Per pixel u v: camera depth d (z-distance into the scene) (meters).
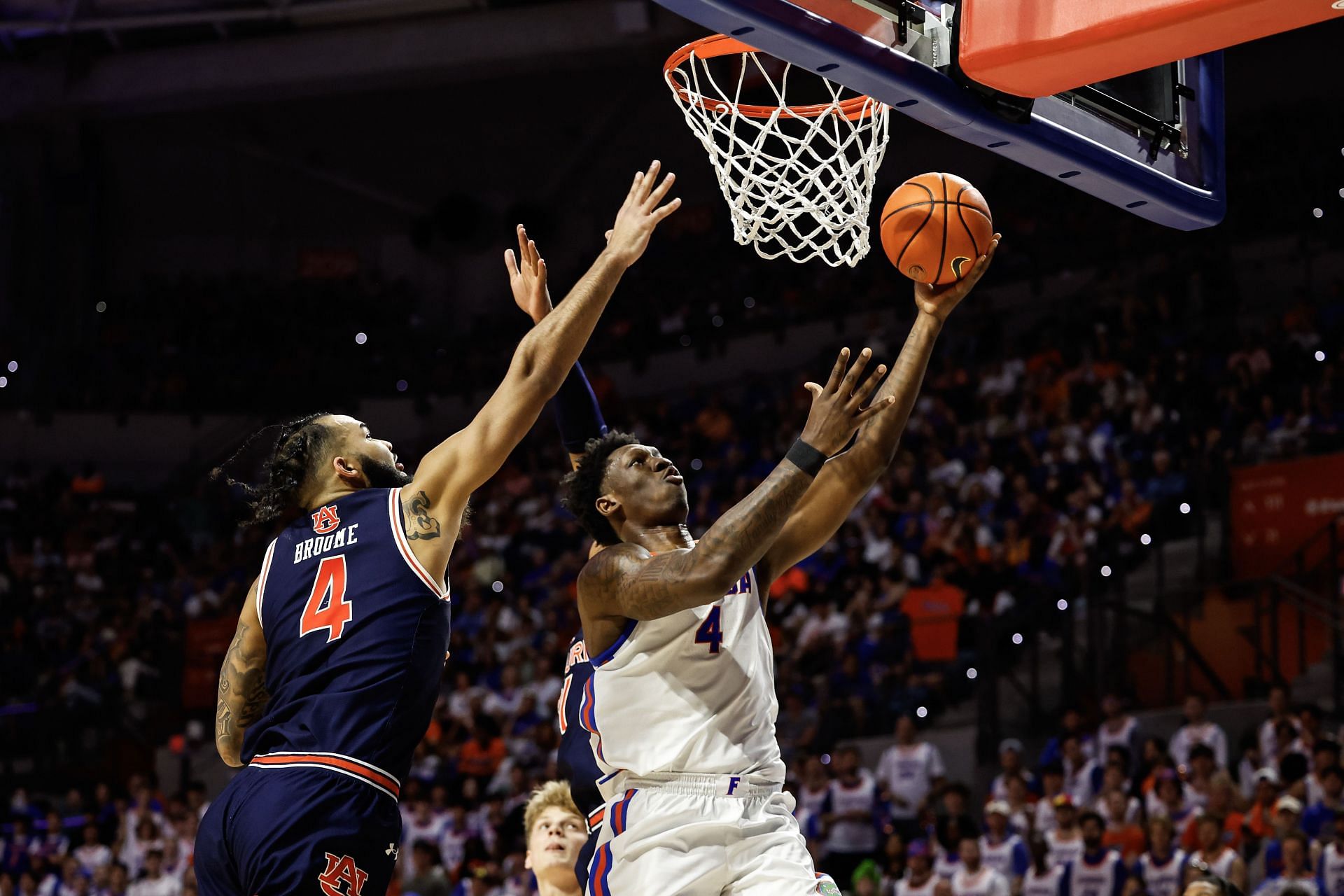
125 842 10.58
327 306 18.44
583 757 2.88
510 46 16.81
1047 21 2.73
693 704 2.49
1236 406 10.79
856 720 9.63
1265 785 6.90
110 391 17.52
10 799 12.55
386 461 2.75
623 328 17.38
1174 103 3.36
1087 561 9.45
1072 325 12.88
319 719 2.41
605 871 2.49
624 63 17.12
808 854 2.53
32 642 14.34
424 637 2.48
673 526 2.64
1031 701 9.41
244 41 17.48
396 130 18.91
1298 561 9.34
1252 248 13.27
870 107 3.40
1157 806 7.22
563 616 12.08
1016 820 7.80
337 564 2.52
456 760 10.41
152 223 19.12
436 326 18.86
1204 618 9.54
